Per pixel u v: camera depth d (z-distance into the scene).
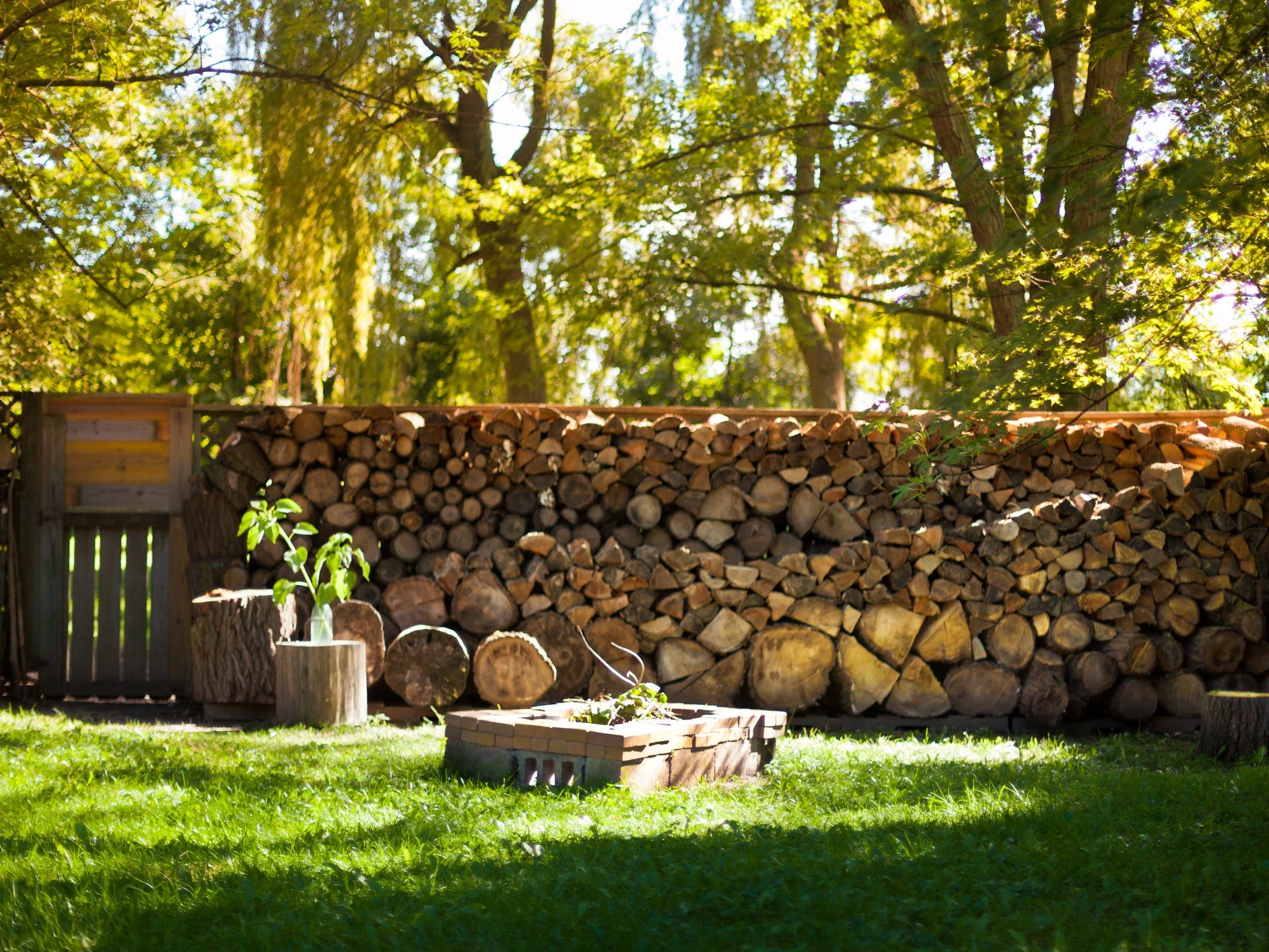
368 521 8.33
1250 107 5.71
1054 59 7.14
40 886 3.39
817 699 7.79
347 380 15.27
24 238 10.87
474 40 12.24
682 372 24.09
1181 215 5.45
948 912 3.20
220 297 21.03
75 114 10.70
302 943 2.92
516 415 8.24
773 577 7.82
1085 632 7.83
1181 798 4.96
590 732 4.95
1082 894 3.44
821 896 3.28
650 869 3.62
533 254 16.52
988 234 10.20
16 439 8.59
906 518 8.10
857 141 13.99
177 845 3.91
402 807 4.57
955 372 6.91
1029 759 6.38
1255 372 9.84
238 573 8.10
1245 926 3.09
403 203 15.24
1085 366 6.41
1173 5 5.97
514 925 3.06
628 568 7.90
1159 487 7.98
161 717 7.82
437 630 7.80
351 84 12.01
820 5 15.72
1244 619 8.00
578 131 16.61
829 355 18.97
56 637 8.55
